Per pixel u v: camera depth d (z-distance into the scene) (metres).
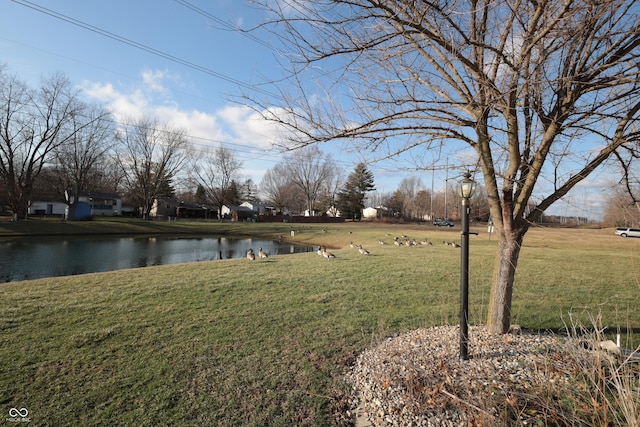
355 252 15.99
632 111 3.25
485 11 3.47
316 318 5.47
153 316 5.44
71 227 30.28
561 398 2.71
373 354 4.03
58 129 31.62
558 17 2.52
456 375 3.23
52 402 3.06
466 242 3.59
